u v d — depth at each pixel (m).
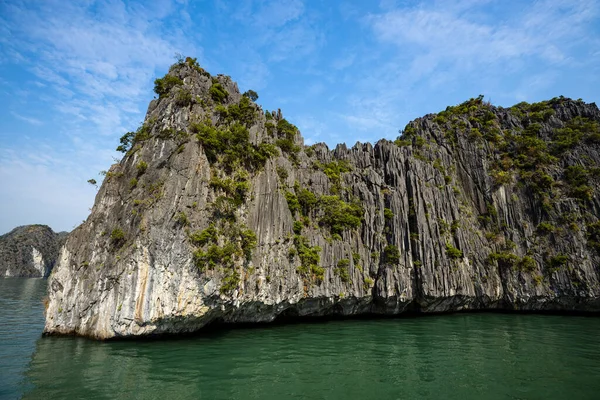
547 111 70.81
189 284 32.09
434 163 66.12
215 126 43.47
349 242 52.50
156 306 30.42
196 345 30.48
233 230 37.31
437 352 29.62
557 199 59.25
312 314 48.16
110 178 38.66
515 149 66.56
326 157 67.19
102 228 35.81
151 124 41.69
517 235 59.09
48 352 27.31
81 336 32.47
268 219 42.31
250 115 48.34
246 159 43.69
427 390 21.17
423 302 51.44
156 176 35.56
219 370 24.12
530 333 37.59
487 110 75.69
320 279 45.69
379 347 31.31
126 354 27.08
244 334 36.12
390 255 51.47
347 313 50.59
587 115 69.25
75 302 33.59
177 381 21.77
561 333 37.59
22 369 23.36
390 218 54.88
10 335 33.28
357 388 21.38
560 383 22.34
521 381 22.69
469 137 69.88
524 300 53.59
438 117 75.38
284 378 22.89
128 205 35.19
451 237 56.56
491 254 56.94
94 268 33.84
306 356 28.12
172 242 32.12
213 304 33.75
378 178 60.38
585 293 51.28
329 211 52.94
